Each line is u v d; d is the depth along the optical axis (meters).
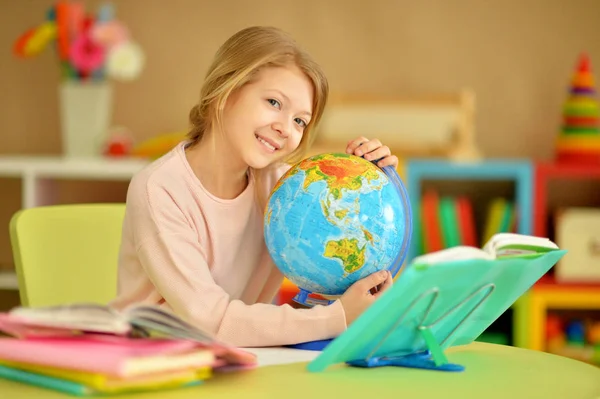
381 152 1.57
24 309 1.07
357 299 1.40
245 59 1.55
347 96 3.88
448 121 3.75
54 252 1.93
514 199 4.15
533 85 4.19
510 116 4.19
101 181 4.11
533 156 4.19
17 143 4.11
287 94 1.56
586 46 4.19
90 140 3.75
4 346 1.04
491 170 3.72
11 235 1.89
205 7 4.13
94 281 1.98
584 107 3.86
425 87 4.16
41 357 1.00
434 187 4.19
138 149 3.79
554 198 4.21
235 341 1.40
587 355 3.72
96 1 4.10
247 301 1.78
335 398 1.03
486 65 4.18
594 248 3.69
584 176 4.14
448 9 4.16
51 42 3.86
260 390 1.06
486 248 1.21
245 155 1.59
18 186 4.14
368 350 1.23
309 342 1.40
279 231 1.42
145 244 1.52
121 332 1.01
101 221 2.02
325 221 1.38
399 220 1.43
